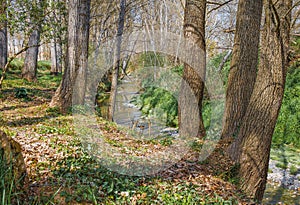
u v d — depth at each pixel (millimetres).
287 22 3705
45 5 7078
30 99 8609
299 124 7758
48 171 3182
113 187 3041
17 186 2367
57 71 16672
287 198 5039
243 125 4242
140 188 3207
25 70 12344
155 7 18047
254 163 3945
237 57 5047
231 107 4961
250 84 4961
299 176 5965
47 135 4879
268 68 3816
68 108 7070
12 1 6715
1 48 12188
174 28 17641
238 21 5133
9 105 7551
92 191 2805
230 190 3775
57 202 2527
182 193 3256
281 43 3684
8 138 2408
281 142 7926
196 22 5379
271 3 3479
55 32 7766
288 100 8344
